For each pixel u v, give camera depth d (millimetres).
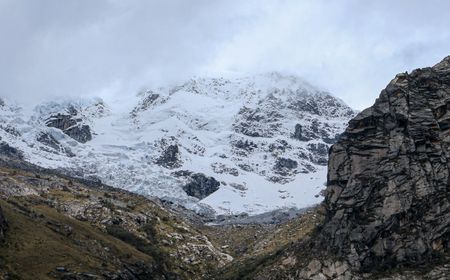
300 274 194750
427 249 176125
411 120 192000
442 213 178750
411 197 183250
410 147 189000
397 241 179875
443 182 182875
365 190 191375
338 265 185625
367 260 181750
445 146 187375
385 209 185250
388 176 189125
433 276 170125
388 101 198750
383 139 195625
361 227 186250
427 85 198750
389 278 174625
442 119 190875
